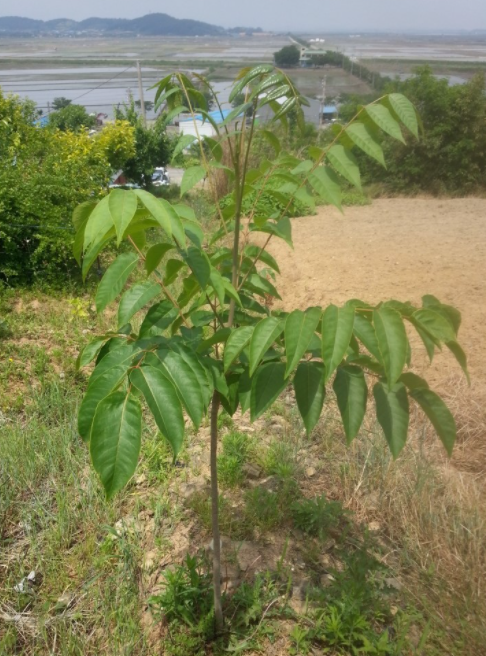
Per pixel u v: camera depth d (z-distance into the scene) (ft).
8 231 19.22
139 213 4.18
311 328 4.00
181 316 5.29
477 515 7.79
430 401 4.53
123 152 34.17
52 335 15.85
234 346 4.50
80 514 8.75
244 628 6.95
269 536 8.49
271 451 10.18
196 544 8.31
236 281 5.53
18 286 19.25
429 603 6.92
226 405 5.44
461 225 32.14
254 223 5.86
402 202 41.81
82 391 12.65
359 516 8.80
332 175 4.85
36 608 7.35
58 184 20.94
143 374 3.87
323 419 11.09
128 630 6.86
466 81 43.32
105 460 3.51
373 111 4.49
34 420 10.98
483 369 13.66
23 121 28.63
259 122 5.43
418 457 9.23
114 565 7.92
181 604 7.00
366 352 13.53
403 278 21.52
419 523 8.04
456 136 43.04
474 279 20.99
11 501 8.97
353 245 27.17
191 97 5.87
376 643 6.44
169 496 9.31
